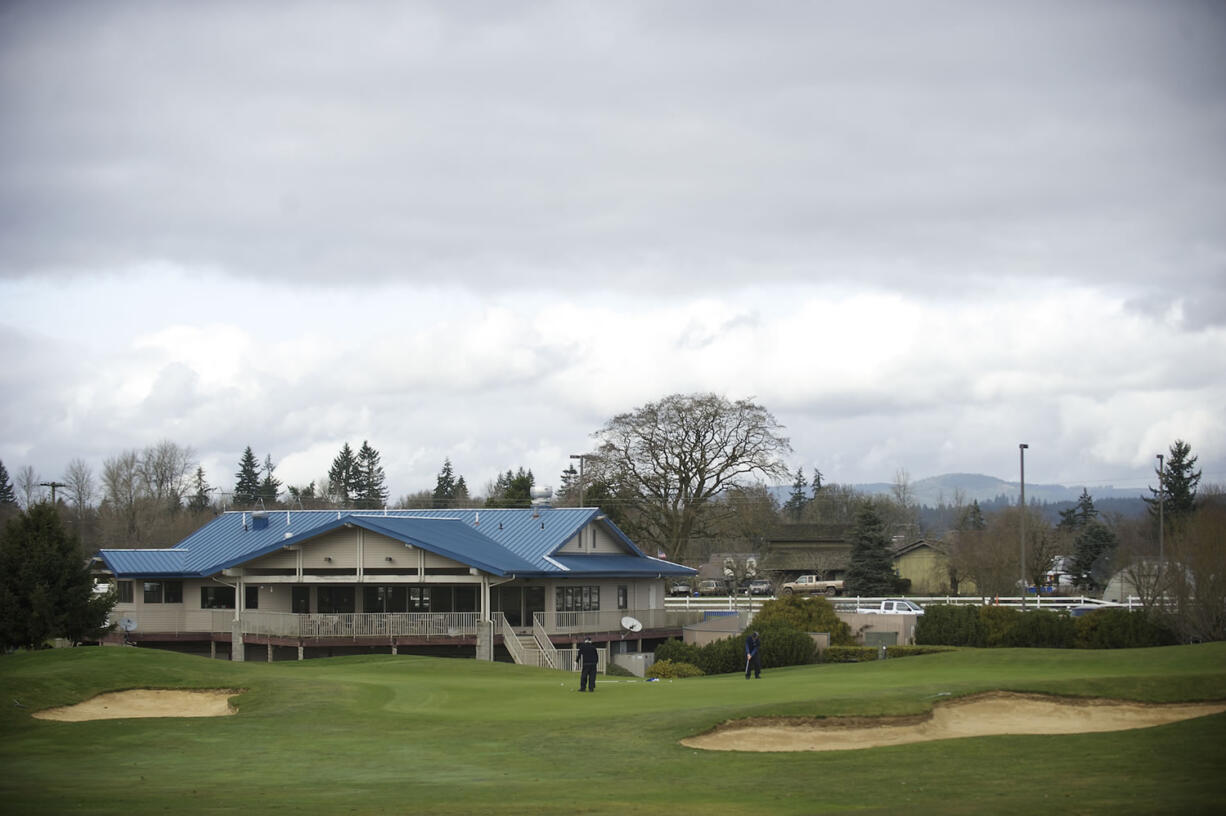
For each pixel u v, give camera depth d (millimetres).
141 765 24594
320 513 65938
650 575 62500
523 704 32781
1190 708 29500
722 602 75375
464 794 21109
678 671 51375
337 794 21062
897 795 20812
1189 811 18094
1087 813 18219
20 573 49031
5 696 31109
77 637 50312
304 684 35094
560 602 57719
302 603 57062
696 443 82562
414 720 30000
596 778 22859
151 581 60094
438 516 65062
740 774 23047
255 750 26328
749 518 82062
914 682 36719
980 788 21141
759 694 33125
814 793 21156
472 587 56781
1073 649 48750
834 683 37125
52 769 24125
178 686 34031
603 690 36062
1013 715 29297
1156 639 52219
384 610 56750
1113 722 28859
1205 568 50875
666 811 19359
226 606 59906
